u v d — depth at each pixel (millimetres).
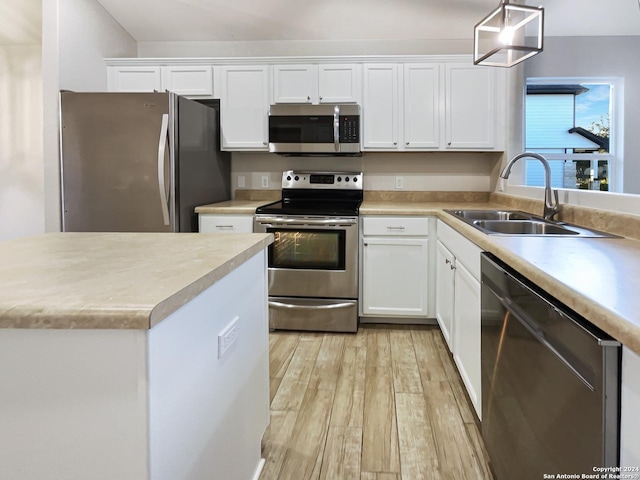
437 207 3164
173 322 845
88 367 748
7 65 4180
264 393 1646
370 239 3072
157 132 2852
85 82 3213
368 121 3355
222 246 1338
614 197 1732
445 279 2625
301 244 3064
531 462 1108
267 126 3426
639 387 690
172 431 843
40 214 4230
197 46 3824
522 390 1176
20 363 759
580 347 835
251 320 1442
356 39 3678
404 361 2549
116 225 2924
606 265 1126
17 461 780
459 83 3293
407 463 1633
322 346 2807
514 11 2104
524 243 1485
